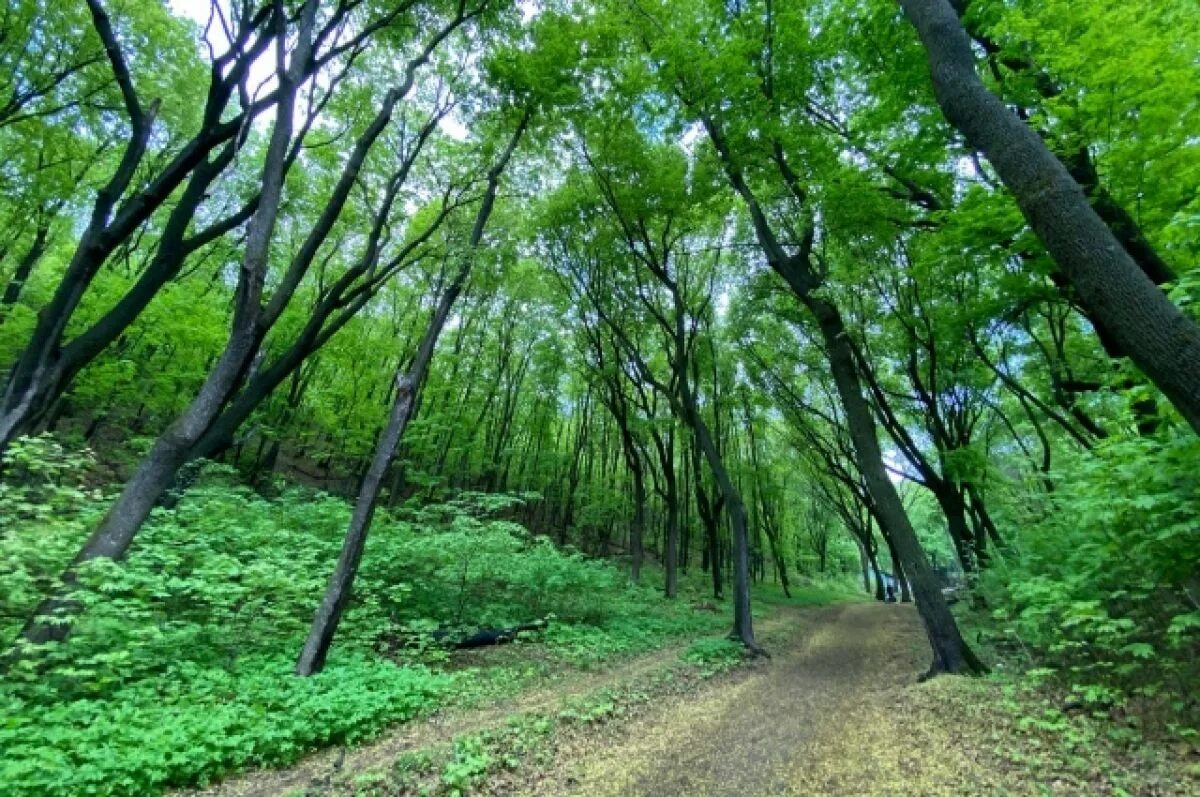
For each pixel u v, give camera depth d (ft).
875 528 155.53
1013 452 64.80
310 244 30.01
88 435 61.62
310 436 83.61
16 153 42.80
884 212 34.12
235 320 26.53
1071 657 23.34
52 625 19.88
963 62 17.57
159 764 15.14
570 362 88.02
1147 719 16.53
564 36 41.29
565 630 39.70
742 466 99.76
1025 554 29.45
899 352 57.88
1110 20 21.43
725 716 23.36
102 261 26.40
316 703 20.17
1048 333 47.83
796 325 62.54
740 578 40.96
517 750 17.95
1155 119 21.49
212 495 39.81
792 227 47.85
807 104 37.68
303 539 34.83
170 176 26.99
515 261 41.65
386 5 35.63
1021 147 15.56
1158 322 12.84
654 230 57.47
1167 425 19.66
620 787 15.87
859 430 33.55
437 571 38.75
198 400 25.58
